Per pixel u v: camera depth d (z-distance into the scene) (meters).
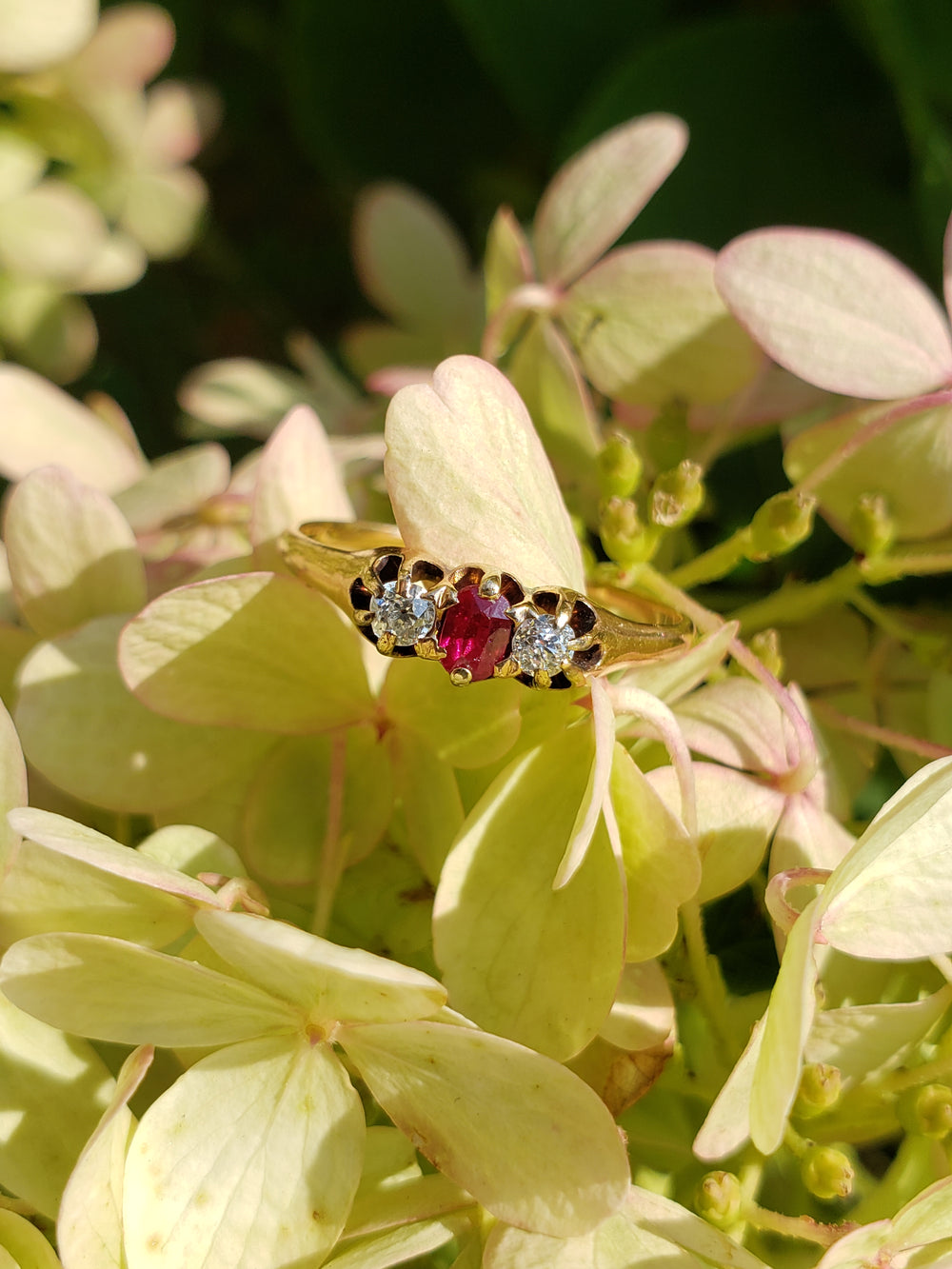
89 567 0.15
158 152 0.22
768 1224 0.14
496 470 0.13
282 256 0.29
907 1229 0.13
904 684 0.16
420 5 0.25
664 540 0.16
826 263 0.15
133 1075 0.13
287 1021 0.13
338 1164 0.13
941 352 0.15
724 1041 0.14
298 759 0.15
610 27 0.21
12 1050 0.14
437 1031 0.13
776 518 0.15
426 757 0.14
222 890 0.13
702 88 0.20
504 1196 0.13
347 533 0.15
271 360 0.28
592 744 0.14
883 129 0.20
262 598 0.14
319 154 0.26
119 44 0.20
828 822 0.14
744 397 0.17
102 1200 0.13
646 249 0.16
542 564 0.14
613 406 0.17
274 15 0.28
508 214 0.17
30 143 0.20
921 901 0.13
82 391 0.26
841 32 0.20
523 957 0.13
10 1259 0.13
